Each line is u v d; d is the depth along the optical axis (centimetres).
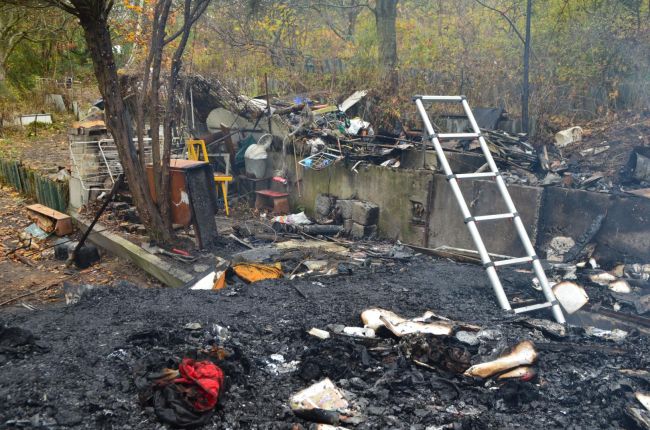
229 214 1203
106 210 1191
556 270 650
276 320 474
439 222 888
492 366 381
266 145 1246
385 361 398
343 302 525
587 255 694
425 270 657
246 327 453
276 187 1241
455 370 386
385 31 1489
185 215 932
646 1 1198
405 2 1922
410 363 394
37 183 1370
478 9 1609
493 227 805
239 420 321
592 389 367
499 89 1193
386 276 632
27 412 318
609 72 1118
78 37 2967
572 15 1245
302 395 346
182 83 1348
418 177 916
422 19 1820
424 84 1305
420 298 550
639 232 663
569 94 1088
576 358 412
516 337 449
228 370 368
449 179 600
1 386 341
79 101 2572
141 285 889
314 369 377
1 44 2544
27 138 2066
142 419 317
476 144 915
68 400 330
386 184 977
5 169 1562
